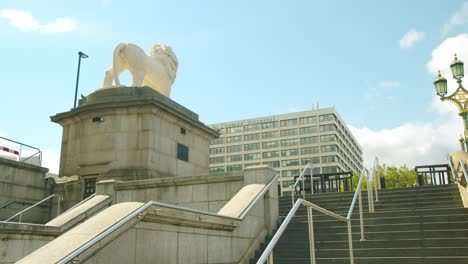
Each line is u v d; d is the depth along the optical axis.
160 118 15.11
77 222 9.87
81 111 15.42
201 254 7.09
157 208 6.15
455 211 9.55
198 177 11.17
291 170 116.44
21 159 16.84
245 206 8.72
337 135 116.75
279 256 8.58
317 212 11.16
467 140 14.10
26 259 4.82
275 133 121.00
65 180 15.10
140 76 16.28
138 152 14.45
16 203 13.66
